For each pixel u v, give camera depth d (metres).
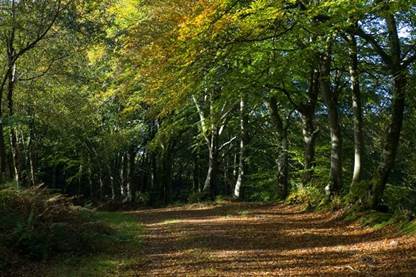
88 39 22.23
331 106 20.16
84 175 50.62
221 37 14.15
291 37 16.38
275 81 19.23
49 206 12.49
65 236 11.59
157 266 10.40
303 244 12.72
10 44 20.31
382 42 19.34
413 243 11.10
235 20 13.21
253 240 13.66
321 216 17.84
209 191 32.97
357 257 10.54
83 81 26.56
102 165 44.03
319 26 13.74
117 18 25.53
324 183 22.38
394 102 15.30
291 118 34.75
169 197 41.66
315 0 14.60
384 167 15.74
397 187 22.88
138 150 40.66
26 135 39.06
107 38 22.84
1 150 20.70
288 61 16.78
